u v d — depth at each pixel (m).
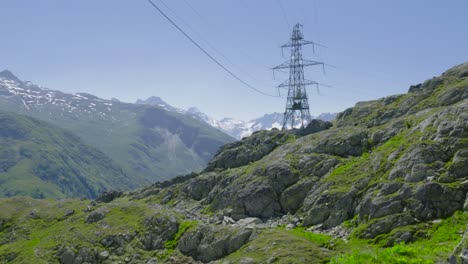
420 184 75.44
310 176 102.69
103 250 97.94
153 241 99.38
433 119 94.06
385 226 72.12
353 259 47.69
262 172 111.00
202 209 115.94
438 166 78.81
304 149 115.75
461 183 72.75
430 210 71.19
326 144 113.12
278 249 71.88
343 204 85.00
